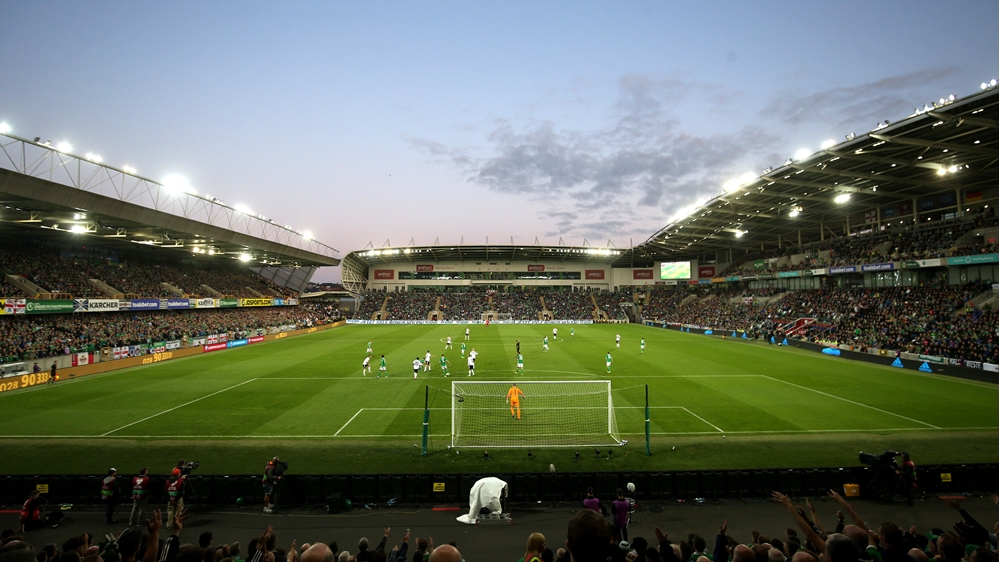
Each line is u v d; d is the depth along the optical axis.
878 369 32.81
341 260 86.75
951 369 29.95
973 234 41.94
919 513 12.07
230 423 19.69
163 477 12.88
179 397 24.38
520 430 18.94
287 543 10.76
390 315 86.38
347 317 89.44
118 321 41.91
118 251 53.81
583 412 21.48
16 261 40.38
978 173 40.19
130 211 35.84
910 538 6.63
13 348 29.78
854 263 50.19
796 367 33.66
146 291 49.19
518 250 90.50
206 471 14.59
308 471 14.68
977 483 13.23
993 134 30.72
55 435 18.09
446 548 3.24
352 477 12.95
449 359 37.78
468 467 15.13
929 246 45.16
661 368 33.38
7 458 15.66
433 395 24.73
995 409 21.84
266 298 65.38
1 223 36.88
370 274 98.50
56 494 12.71
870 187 46.00
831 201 50.84
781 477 13.21
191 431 18.62
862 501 12.84
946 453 16.19
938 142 32.06
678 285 93.62
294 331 60.53
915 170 39.69
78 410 21.75
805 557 4.08
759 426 19.36
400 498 13.00
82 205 31.86
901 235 49.72
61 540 10.80
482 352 42.28
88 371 31.03
